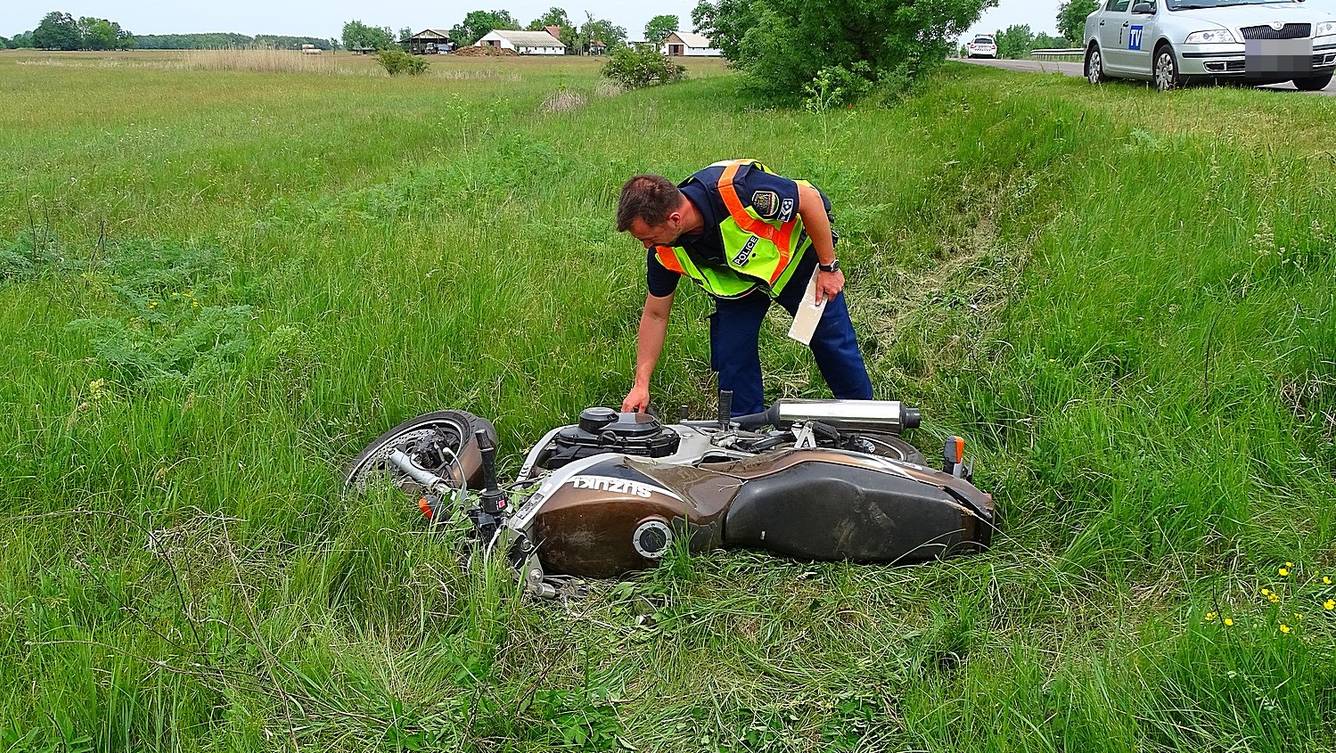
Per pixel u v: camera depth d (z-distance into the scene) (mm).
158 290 7270
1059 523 4320
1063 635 3607
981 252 7781
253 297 6996
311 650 3396
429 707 3264
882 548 3814
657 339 4730
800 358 6211
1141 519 4102
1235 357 5207
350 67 53250
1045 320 5957
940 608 3631
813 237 4465
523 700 3141
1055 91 14008
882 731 3172
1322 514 4074
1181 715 3090
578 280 6992
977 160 9648
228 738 3092
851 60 18375
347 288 6848
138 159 13852
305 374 5676
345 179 11922
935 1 17812
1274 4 13273
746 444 4355
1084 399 5031
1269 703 2971
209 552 3986
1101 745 2906
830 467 3814
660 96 22328
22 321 6344
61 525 4223
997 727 3008
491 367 5781
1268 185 7012
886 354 6262
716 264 4527
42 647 3387
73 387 5270
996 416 5359
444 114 19094
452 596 3723
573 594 3764
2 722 3078
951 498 3834
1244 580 3816
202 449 4746
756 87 19391
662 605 3697
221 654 3346
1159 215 6953
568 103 20250
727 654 3508
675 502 3771
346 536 4074
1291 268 5973
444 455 4676
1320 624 3436
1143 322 5719
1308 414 4863
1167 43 13062
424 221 8570
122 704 3176
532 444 5215
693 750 3131
